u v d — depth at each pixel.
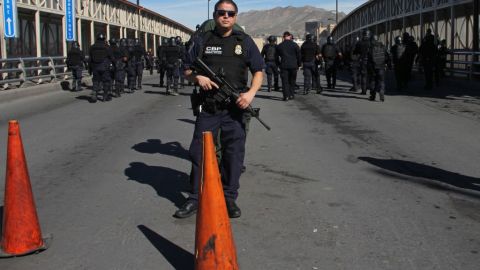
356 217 4.86
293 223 4.71
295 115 11.84
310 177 6.30
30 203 4.01
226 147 4.82
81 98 16.11
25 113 12.44
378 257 3.97
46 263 3.88
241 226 4.64
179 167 6.84
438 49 19.23
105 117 11.69
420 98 15.05
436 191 5.68
